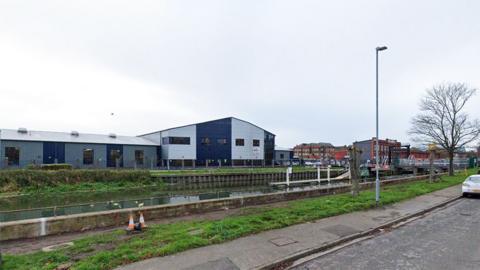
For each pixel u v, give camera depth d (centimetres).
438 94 3647
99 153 4303
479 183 1730
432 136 3428
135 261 614
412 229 949
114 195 2753
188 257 642
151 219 1135
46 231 904
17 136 3725
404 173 4194
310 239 789
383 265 623
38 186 2775
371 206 1299
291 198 1664
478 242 789
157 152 5019
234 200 1412
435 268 603
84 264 581
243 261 626
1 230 836
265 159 5891
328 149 10075
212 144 5312
